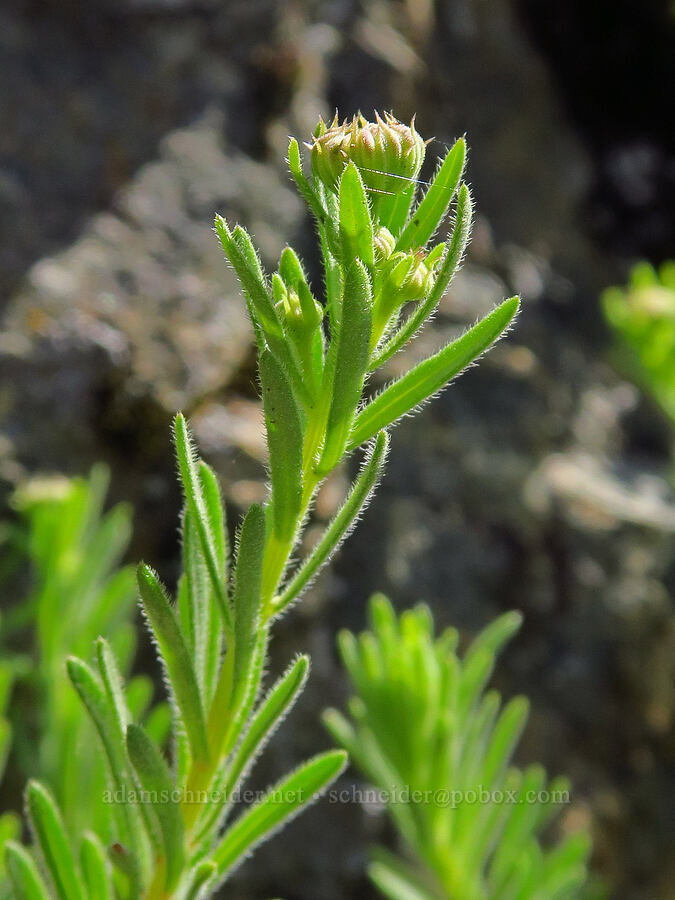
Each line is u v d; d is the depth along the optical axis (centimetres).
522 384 57
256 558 16
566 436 58
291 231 49
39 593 31
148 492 42
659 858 53
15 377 41
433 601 48
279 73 51
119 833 18
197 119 49
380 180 16
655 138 72
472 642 49
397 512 48
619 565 53
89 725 24
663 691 54
